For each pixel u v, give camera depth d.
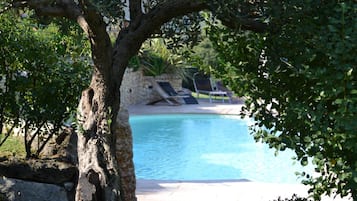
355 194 2.95
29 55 5.61
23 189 4.74
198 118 20.95
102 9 3.07
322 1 2.76
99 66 3.43
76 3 3.57
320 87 2.71
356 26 2.49
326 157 2.92
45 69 5.68
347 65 2.53
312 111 2.76
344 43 2.49
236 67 3.48
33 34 5.74
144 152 15.52
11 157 5.44
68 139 5.90
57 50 5.87
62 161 5.32
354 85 2.61
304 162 3.01
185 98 23.92
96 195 3.31
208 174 12.87
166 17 3.48
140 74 23.55
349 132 2.53
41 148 5.68
